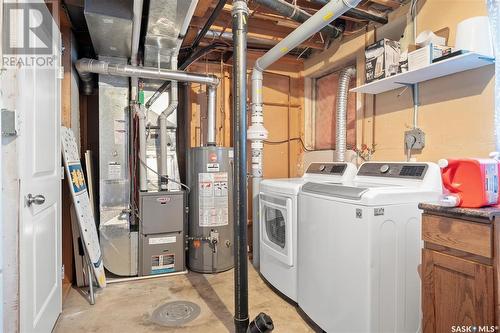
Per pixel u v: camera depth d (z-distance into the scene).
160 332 1.89
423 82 2.19
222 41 3.01
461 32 1.75
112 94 2.85
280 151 3.75
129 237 2.83
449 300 1.17
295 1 2.43
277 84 3.71
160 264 2.86
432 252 1.23
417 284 1.63
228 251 3.00
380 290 1.53
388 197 1.55
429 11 2.15
